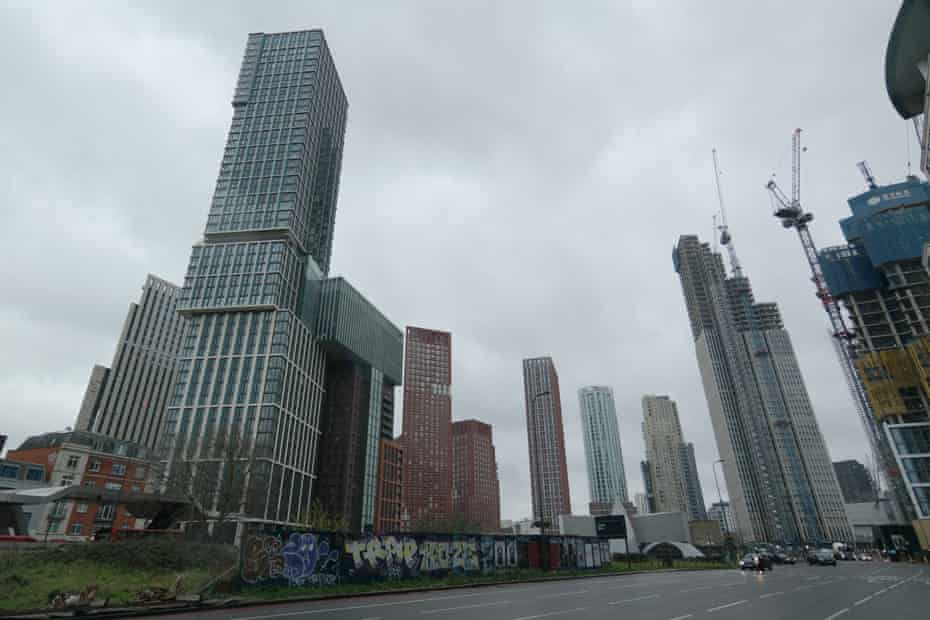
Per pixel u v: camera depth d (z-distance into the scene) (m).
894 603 19.20
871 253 151.75
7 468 76.31
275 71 147.25
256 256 119.94
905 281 144.75
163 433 102.00
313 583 24.61
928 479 107.75
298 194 130.62
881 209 157.00
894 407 128.88
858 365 139.12
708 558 74.44
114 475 90.44
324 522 102.75
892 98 59.78
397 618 15.66
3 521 38.88
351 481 134.50
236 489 69.50
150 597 18.95
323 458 134.88
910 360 132.25
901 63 55.28
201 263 120.50
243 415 102.94
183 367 109.62
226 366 108.94
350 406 141.62
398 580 28.62
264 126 139.00
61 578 22.27
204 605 18.58
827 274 164.25
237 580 21.95
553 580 35.72
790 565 69.50
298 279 127.44
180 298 116.56
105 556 26.28
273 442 100.94
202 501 66.81
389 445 158.12
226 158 135.62
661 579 36.16
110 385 142.88
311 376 127.19
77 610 16.86
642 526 97.75
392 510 152.75
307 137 138.12
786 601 20.23
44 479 81.12
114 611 17.02
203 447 72.88
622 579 36.72
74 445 85.88
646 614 16.44
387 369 165.38
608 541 51.50
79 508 80.75
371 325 156.50
